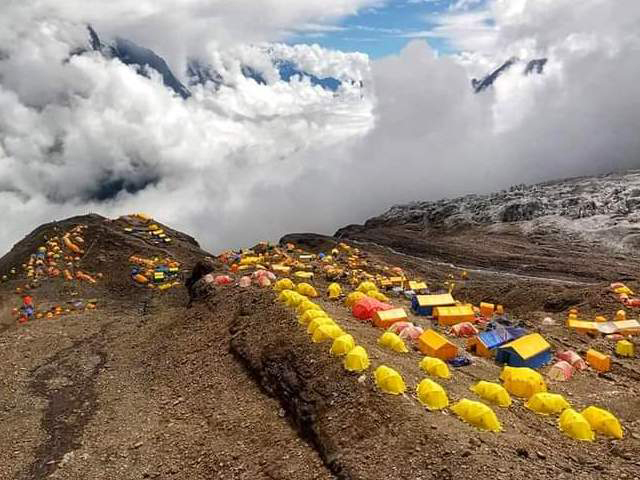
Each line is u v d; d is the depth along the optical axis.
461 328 31.72
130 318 47.38
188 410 25.31
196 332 33.38
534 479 15.89
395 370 21.78
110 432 24.83
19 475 22.22
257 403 23.73
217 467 20.33
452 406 19.83
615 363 29.67
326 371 22.06
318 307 28.31
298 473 18.42
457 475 15.94
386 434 18.28
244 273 40.59
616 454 18.75
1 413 28.06
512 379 23.61
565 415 20.50
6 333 43.34
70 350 37.62
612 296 42.34
